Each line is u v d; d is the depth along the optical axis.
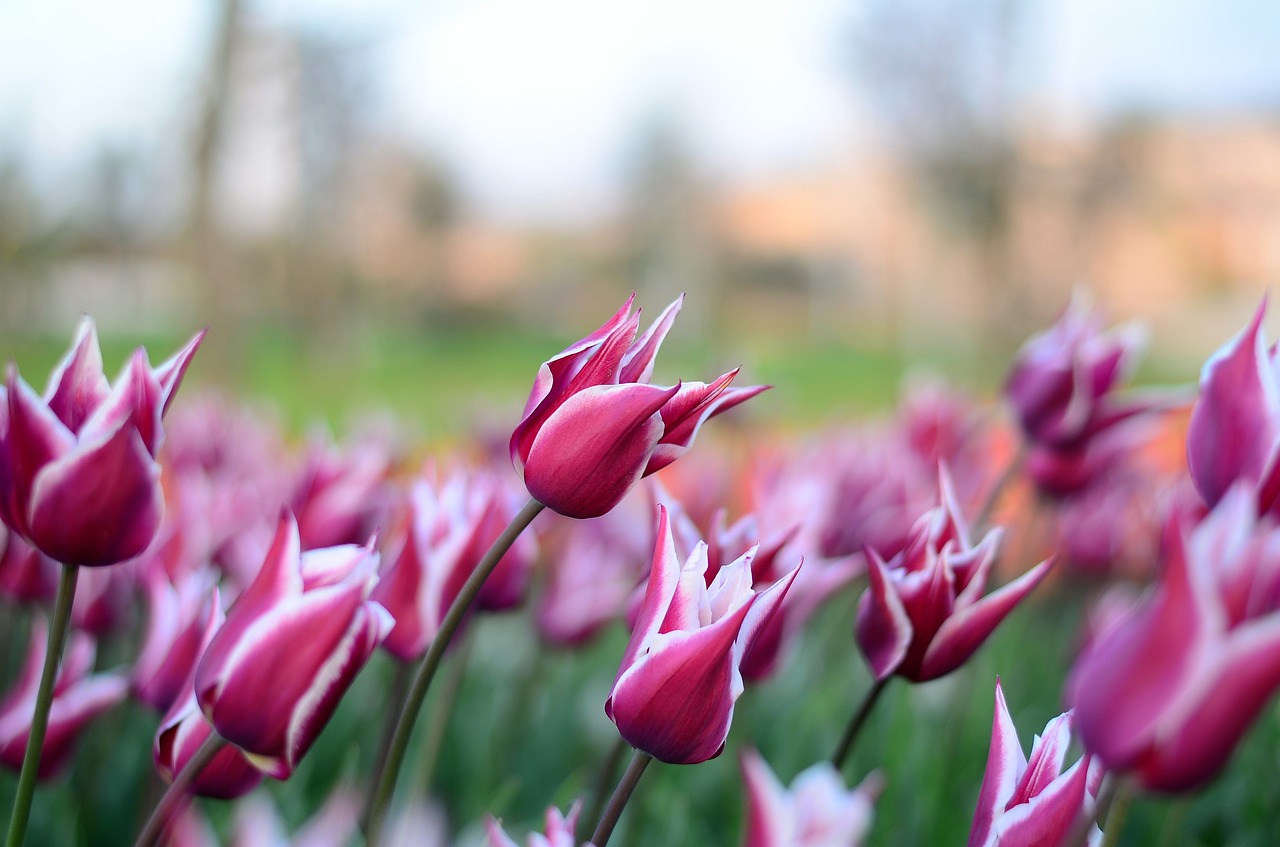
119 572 0.84
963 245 6.89
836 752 0.64
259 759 0.56
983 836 0.55
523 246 14.54
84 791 0.89
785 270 13.98
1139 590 1.31
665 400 0.56
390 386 8.59
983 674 1.28
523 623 1.41
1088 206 6.61
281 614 0.55
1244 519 0.47
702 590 0.56
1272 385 0.56
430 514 0.70
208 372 4.53
